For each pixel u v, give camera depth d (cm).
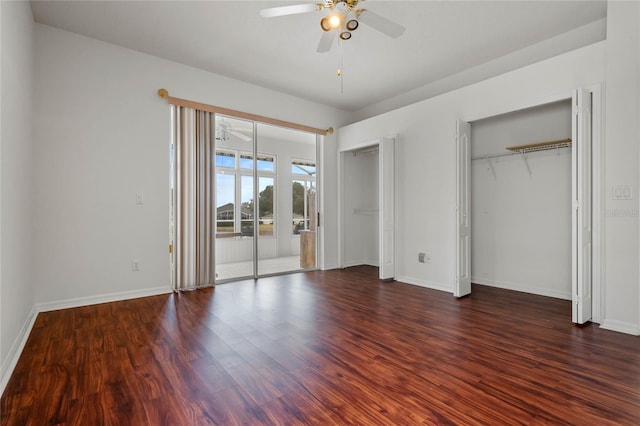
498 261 425
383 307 346
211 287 434
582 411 164
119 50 371
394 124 486
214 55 394
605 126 282
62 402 174
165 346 246
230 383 193
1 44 197
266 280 480
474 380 195
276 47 375
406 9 306
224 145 466
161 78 400
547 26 337
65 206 339
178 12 309
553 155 372
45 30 329
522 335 265
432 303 360
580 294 286
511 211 410
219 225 461
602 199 285
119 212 370
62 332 273
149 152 391
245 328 283
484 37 357
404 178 472
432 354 232
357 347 244
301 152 550
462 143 390
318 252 571
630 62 268
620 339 255
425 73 447
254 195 494
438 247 429
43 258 326
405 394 181
